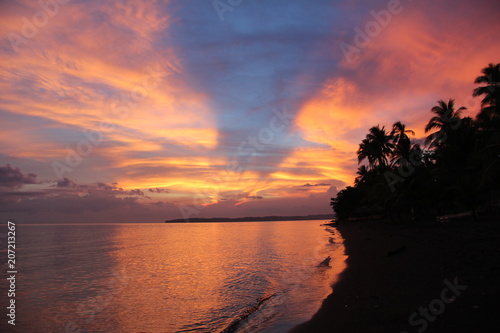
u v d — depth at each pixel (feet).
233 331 25.44
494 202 96.94
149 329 28.02
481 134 78.23
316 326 22.26
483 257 35.29
